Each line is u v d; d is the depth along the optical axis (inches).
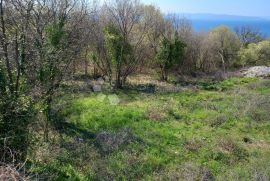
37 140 428.5
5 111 379.6
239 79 1322.6
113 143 520.4
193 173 428.1
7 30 434.3
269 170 434.0
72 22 648.4
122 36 1062.4
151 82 1198.3
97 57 1106.1
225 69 1681.8
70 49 609.3
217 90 1080.8
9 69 406.3
